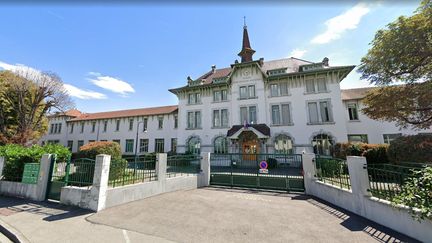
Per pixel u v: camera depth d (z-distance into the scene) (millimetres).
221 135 25453
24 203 8000
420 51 9570
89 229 5504
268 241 4859
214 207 7668
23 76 25453
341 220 6184
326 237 5039
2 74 24719
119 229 5516
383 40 10781
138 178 9117
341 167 7816
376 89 12984
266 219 6375
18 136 23297
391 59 10734
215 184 12508
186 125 27766
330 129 21172
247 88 25344
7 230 5500
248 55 29781
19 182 9211
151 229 5527
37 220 6168
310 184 9930
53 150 10781
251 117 24594
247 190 11062
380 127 21391
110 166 7988
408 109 11117
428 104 10531
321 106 22078
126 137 35219
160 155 9883
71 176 8398
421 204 4500
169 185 10070
